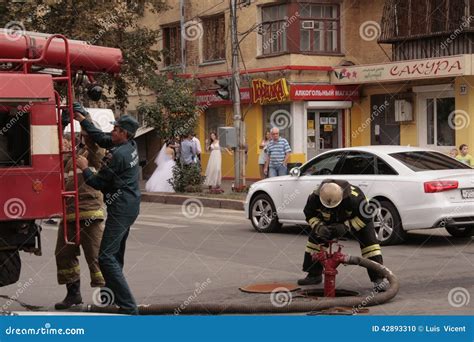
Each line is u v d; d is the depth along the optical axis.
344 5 30.59
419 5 27.34
